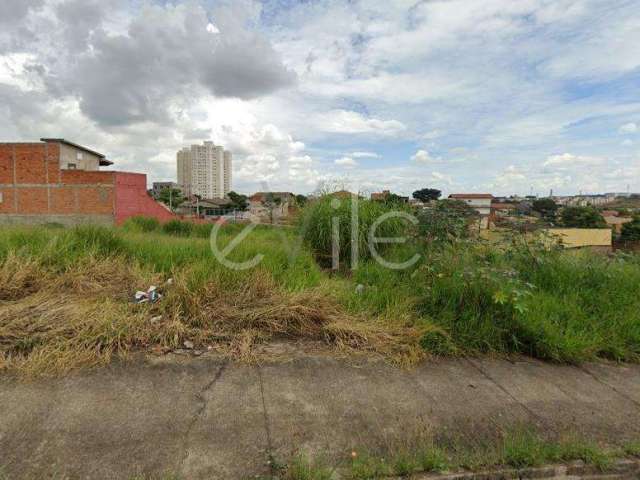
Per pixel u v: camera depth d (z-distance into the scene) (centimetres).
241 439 186
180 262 426
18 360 243
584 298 379
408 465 171
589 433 206
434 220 463
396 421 208
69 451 171
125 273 402
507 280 327
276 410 212
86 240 457
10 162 2628
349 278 469
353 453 179
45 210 2669
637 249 537
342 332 307
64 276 374
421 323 323
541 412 225
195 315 317
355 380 251
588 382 265
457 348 297
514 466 178
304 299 346
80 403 207
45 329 275
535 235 446
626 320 335
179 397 219
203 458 172
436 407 224
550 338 300
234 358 270
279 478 162
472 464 175
